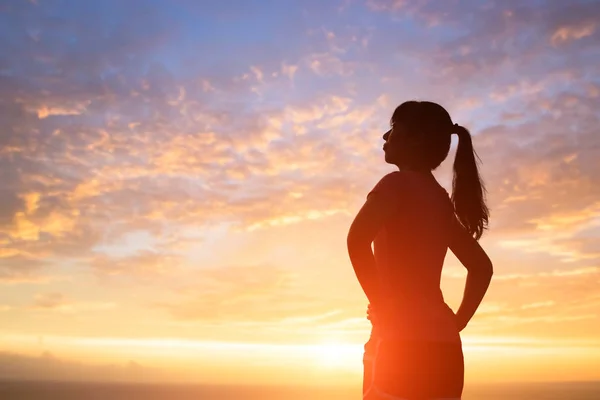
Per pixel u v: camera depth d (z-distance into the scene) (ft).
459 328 8.45
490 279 8.42
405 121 8.00
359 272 7.09
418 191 7.54
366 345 7.34
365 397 7.16
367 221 7.11
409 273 7.25
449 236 7.98
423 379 6.84
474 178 8.28
